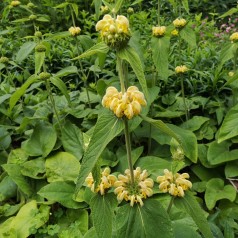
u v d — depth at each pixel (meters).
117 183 0.36
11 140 0.80
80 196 0.61
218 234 0.50
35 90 0.98
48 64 1.06
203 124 0.75
